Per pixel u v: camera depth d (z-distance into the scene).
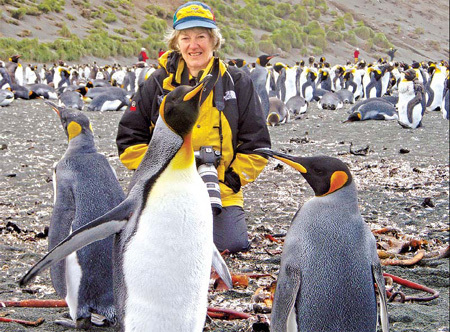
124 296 2.72
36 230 5.51
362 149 10.49
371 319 2.79
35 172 8.31
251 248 5.10
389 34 96.31
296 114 17.98
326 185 2.83
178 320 2.73
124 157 4.66
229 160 4.71
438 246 5.33
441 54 96.19
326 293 2.74
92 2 65.00
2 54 43.06
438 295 4.23
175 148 2.73
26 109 17.94
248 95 4.73
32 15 54.81
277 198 7.04
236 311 3.76
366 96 25.53
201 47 4.40
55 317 3.62
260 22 77.56
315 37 76.12
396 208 6.61
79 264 3.23
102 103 19.39
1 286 4.12
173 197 2.68
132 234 2.68
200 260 2.73
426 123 15.39
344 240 2.75
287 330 2.84
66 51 48.44
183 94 2.71
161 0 75.06
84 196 3.27
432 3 119.69
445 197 7.14
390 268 4.75
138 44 55.47
